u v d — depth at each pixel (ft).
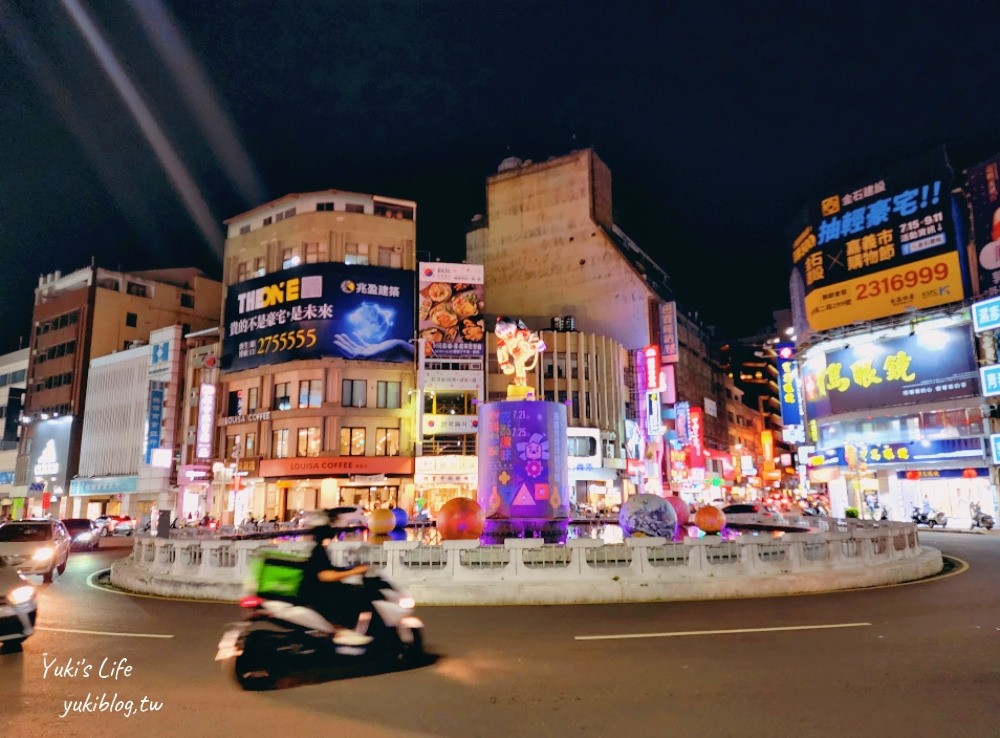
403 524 75.10
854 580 43.21
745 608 35.70
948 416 126.82
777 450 314.55
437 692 20.57
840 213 145.69
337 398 149.48
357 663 24.12
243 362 158.10
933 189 131.75
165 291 210.59
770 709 18.42
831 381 145.69
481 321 157.48
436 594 38.65
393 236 162.81
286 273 155.12
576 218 208.54
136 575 48.06
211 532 77.97
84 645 28.27
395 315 155.43
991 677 21.16
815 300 147.95
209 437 156.15
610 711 18.51
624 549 40.73
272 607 22.36
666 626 30.78
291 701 19.86
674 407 196.75
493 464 62.44
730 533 70.23
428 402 153.28
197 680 22.47
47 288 217.56
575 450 169.07
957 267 126.82
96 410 189.88
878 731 16.61
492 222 220.02
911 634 27.84
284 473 146.92
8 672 23.72
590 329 200.54
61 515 188.44
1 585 27.78
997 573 48.98
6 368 230.89
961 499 124.57
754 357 306.96
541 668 23.34
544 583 39.50
